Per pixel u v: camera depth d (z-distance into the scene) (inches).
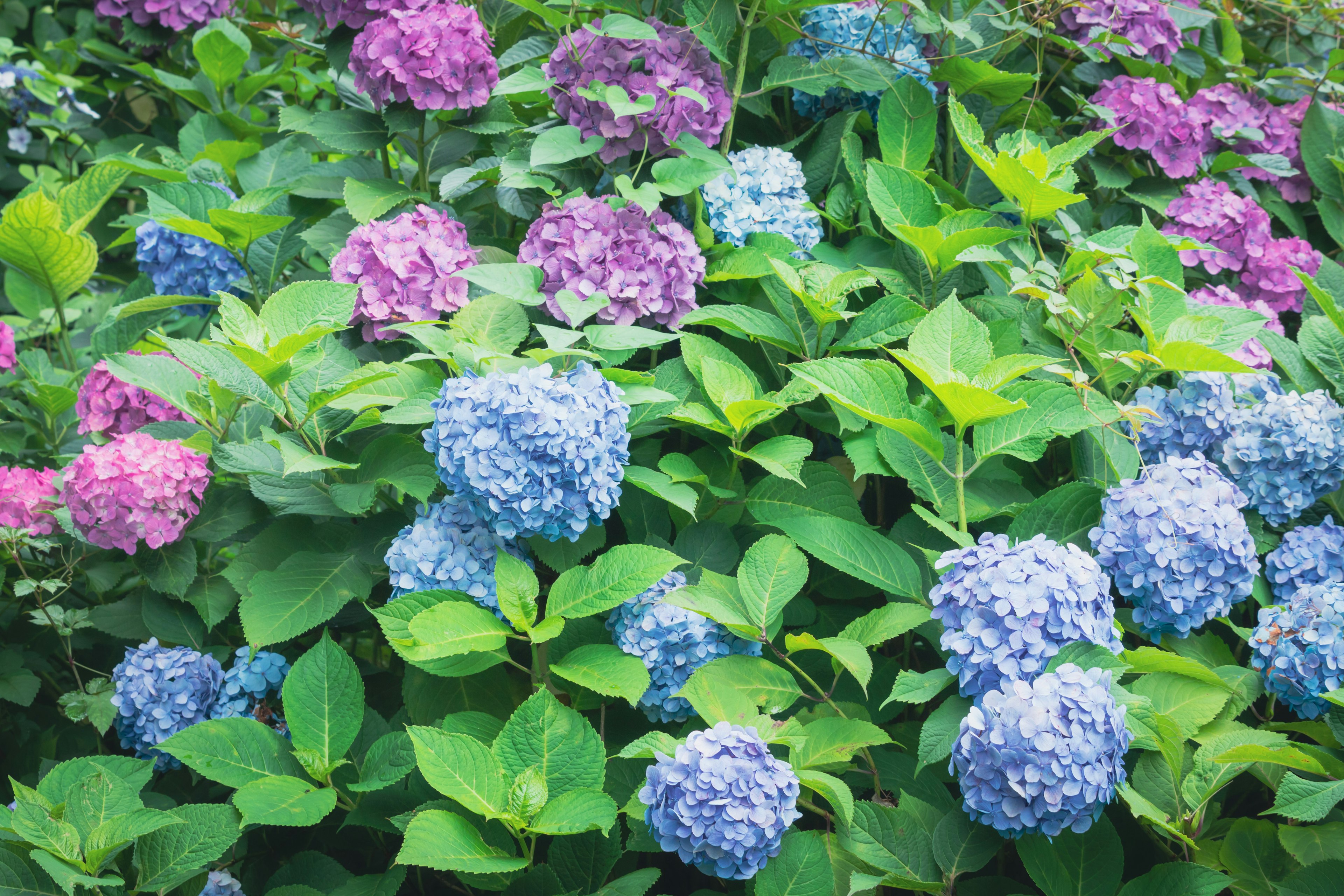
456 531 74.2
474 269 83.8
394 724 81.3
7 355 111.6
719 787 61.4
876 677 82.3
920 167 103.3
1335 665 69.9
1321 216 119.7
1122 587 74.9
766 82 103.6
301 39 147.9
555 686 79.1
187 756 69.4
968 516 81.7
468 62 94.7
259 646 73.7
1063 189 94.6
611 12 103.0
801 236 98.3
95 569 93.7
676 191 90.4
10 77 151.9
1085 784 60.2
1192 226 109.8
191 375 90.0
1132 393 91.1
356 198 98.6
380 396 79.4
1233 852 70.6
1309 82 125.0
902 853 69.3
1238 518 73.4
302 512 80.7
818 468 84.9
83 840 66.4
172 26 148.6
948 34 107.2
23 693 92.8
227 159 127.2
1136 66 115.5
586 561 88.4
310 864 76.2
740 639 76.4
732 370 81.4
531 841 67.1
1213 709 71.4
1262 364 96.0
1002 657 63.7
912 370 73.0
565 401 70.3
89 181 117.4
